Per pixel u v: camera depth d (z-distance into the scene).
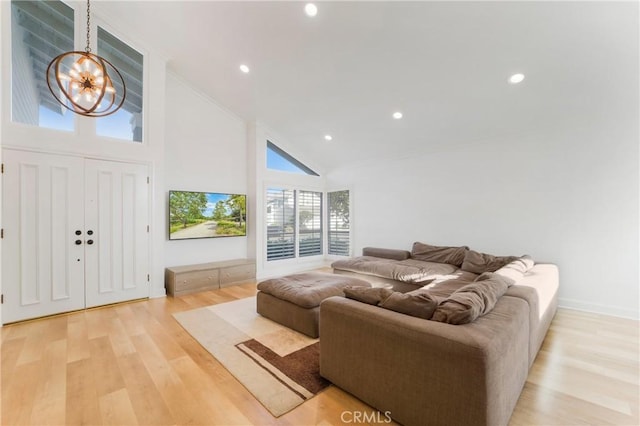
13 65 3.05
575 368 2.17
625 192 3.19
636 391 1.88
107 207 3.59
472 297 1.70
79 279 3.39
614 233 3.25
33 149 3.11
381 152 5.40
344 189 6.29
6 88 2.97
